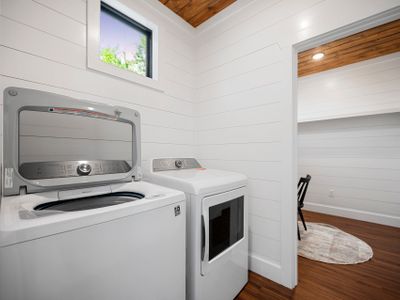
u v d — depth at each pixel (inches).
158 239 33.4
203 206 42.8
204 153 85.5
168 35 77.9
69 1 50.6
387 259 74.0
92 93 55.0
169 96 78.2
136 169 48.3
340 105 124.9
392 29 82.0
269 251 62.1
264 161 64.5
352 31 50.8
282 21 61.0
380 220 111.8
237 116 73.0
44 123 41.8
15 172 31.5
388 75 108.3
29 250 20.6
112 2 62.0
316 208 135.6
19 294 19.9
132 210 29.5
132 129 48.5
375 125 114.5
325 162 132.6
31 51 44.7
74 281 23.5
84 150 49.0
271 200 62.1
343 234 96.8
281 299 52.6
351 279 61.7
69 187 37.1
